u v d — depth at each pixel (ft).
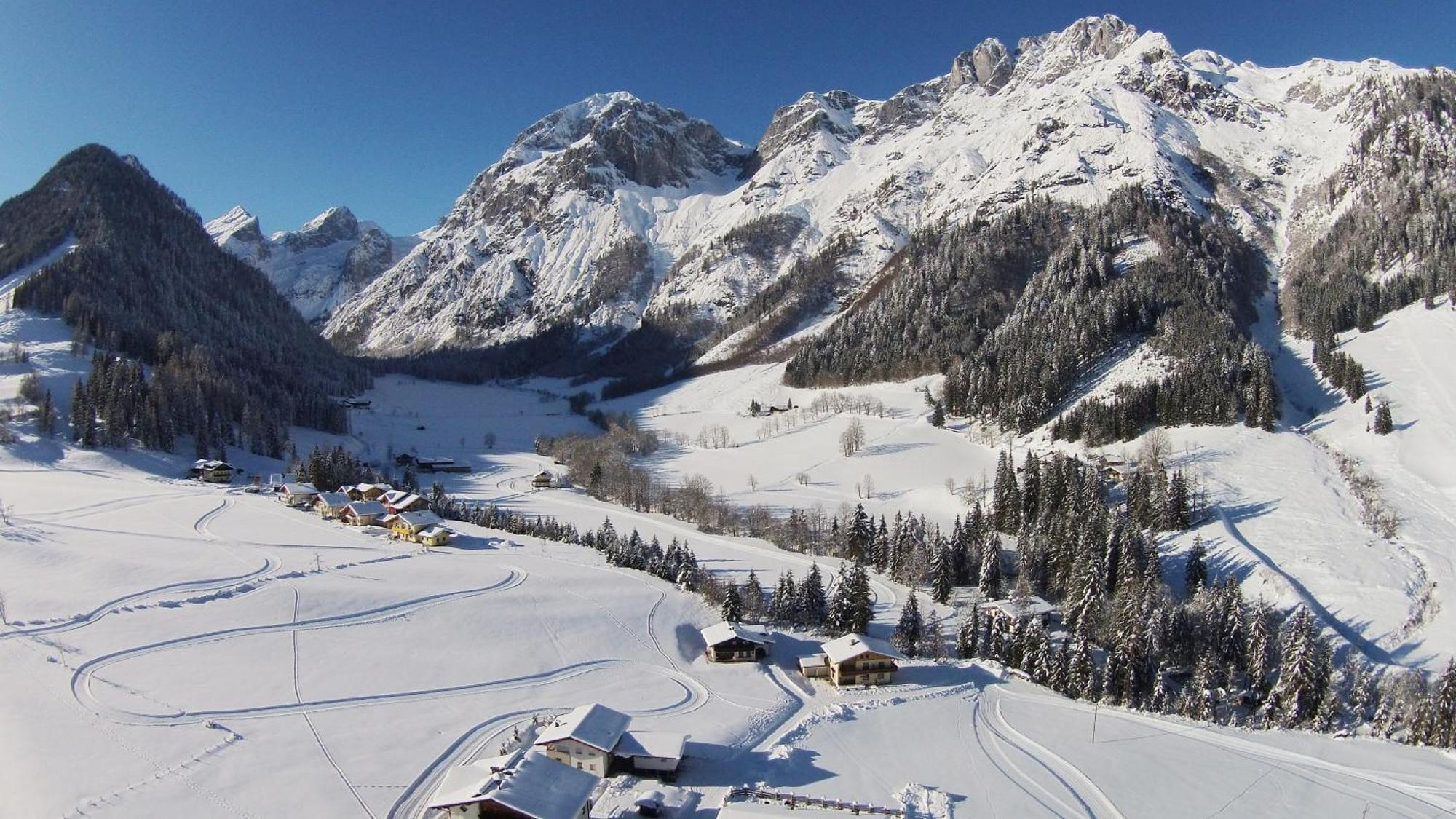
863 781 273.13
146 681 304.30
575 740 265.54
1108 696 368.27
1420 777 301.63
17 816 224.12
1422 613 423.23
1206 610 409.28
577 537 552.82
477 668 341.82
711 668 368.89
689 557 475.31
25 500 532.32
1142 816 265.34
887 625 430.20
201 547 460.55
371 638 357.41
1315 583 450.71
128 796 233.55
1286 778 296.71
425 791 248.73
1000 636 407.44
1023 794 272.31
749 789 260.21
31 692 287.69
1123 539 457.27
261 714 289.12
